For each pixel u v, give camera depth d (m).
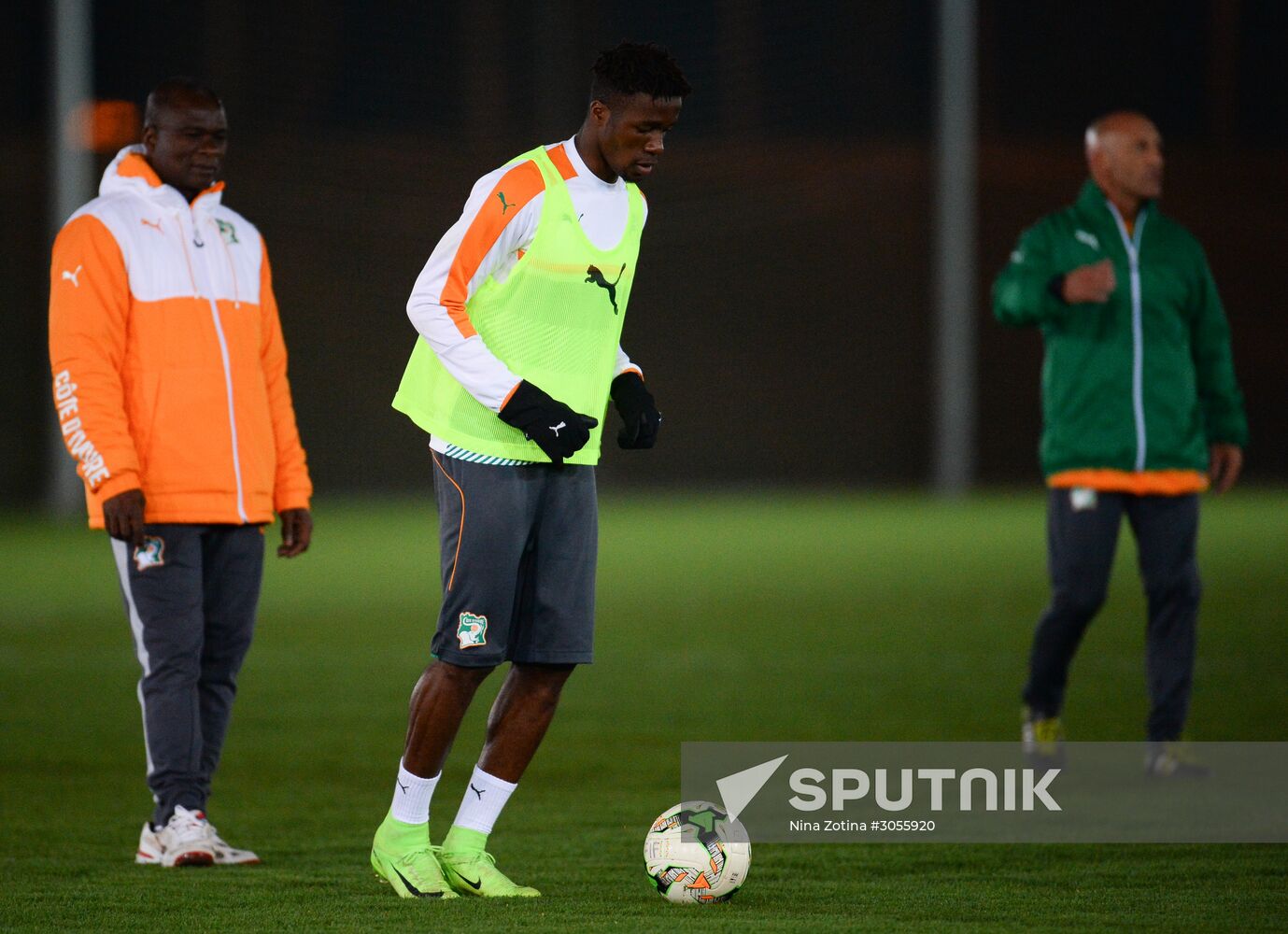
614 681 30.70
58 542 61.03
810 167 89.38
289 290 83.88
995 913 13.75
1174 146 90.75
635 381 15.30
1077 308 21.69
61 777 22.14
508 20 88.88
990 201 89.31
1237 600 41.44
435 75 88.62
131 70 85.06
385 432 84.56
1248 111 91.00
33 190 79.94
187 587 16.91
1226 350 22.33
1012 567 51.16
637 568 52.09
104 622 39.75
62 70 70.06
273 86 86.12
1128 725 25.58
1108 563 21.47
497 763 14.94
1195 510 21.67
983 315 89.56
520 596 14.85
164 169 17.30
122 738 25.36
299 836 18.16
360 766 22.98
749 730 25.36
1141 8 90.25
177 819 16.45
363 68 87.81
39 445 80.31
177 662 16.83
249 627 17.66
